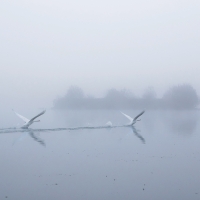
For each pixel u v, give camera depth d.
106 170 18.41
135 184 15.84
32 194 14.56
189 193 14.55
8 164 20.02
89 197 14.13
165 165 19.45
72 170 18.45
